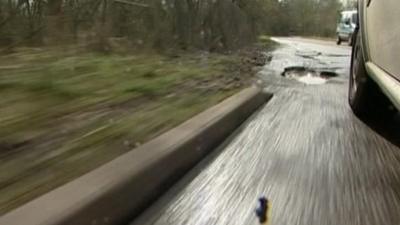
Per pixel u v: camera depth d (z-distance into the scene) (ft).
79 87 21.18
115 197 10.79
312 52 81.00
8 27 25.53
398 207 12.51
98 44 32.53
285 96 31.09
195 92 25.75
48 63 24.17
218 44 59.11
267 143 18.81
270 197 12.91
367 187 13.92
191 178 14.44
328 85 37.63
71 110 17.62
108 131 15.84
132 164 12.48
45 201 9.71
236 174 14.89
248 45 83.25
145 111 19.48
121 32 38.27
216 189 13.51
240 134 20.33
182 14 48.73
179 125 17.62
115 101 20.29
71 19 30.37
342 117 24.41
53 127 15.31
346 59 65.87
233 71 40.37
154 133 16.35
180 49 47.73
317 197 12.98
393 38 16.30
